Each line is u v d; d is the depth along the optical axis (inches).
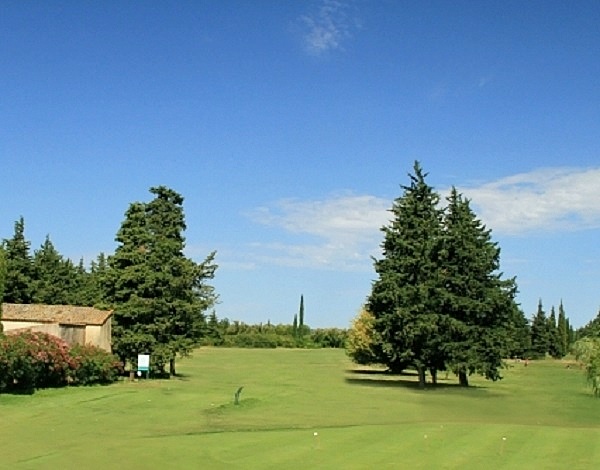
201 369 2903.5
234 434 985.5
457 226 2327.8
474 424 1141.1
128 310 2228.1
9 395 1493.6
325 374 2829.7
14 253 3248.0
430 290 2219.5
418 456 796.0
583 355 1609.3
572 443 895.7
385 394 1914.4
